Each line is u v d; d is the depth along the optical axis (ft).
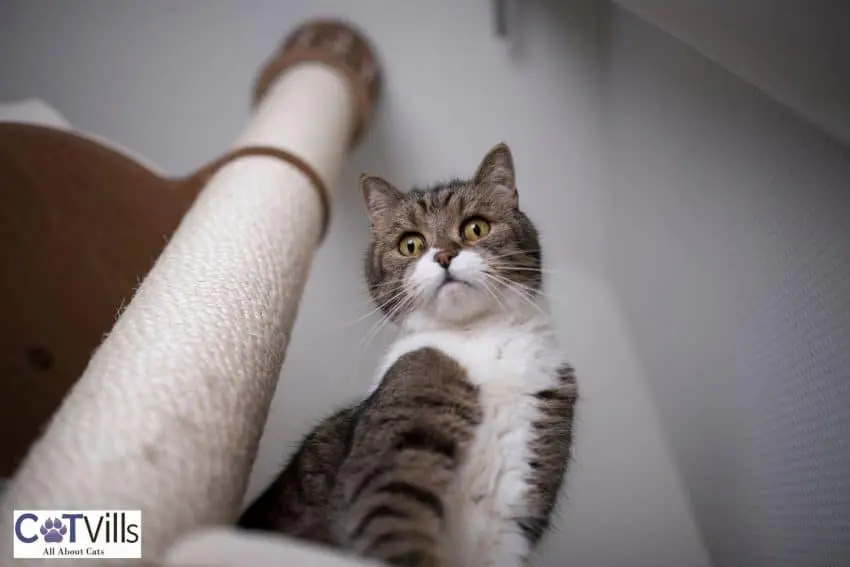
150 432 2.39
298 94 6.50
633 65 6.45
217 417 2.73
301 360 7.33
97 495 2.12
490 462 3.43
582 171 7.39
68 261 5.15
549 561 5.72
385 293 4.28
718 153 4.75
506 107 7.62
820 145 3.52
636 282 6.49
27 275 5.10
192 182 5.22
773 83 3.55
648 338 6.24
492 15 7.64
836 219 3.36
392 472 3.00
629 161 6.60
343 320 7.41
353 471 3.03
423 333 3.98
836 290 3.37
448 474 3.18
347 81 7.13
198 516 2.35
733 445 4.73
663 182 5.76
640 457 6.13
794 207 3.78
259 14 8.06
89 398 2.50
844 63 3.03
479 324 3.95
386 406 3.30
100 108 8.22
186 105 8.20
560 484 3.73
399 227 4.31
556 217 7.32
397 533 2.79
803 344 3.73
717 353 4.89
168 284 3.34
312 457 3.57
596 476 6.12
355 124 7.24
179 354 2.83
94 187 5.11
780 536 4.07
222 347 3.05
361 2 7.89
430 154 7.75
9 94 8.23
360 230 7.58
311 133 5.87
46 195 5.05
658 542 5.73
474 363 3.64
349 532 2.83
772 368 4.10
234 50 8.13
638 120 6.34
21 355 5.16
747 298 4.37
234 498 2.72
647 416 6.28
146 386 2.59
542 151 7.49
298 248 4.47
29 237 5.07
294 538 3.27
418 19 7.80
